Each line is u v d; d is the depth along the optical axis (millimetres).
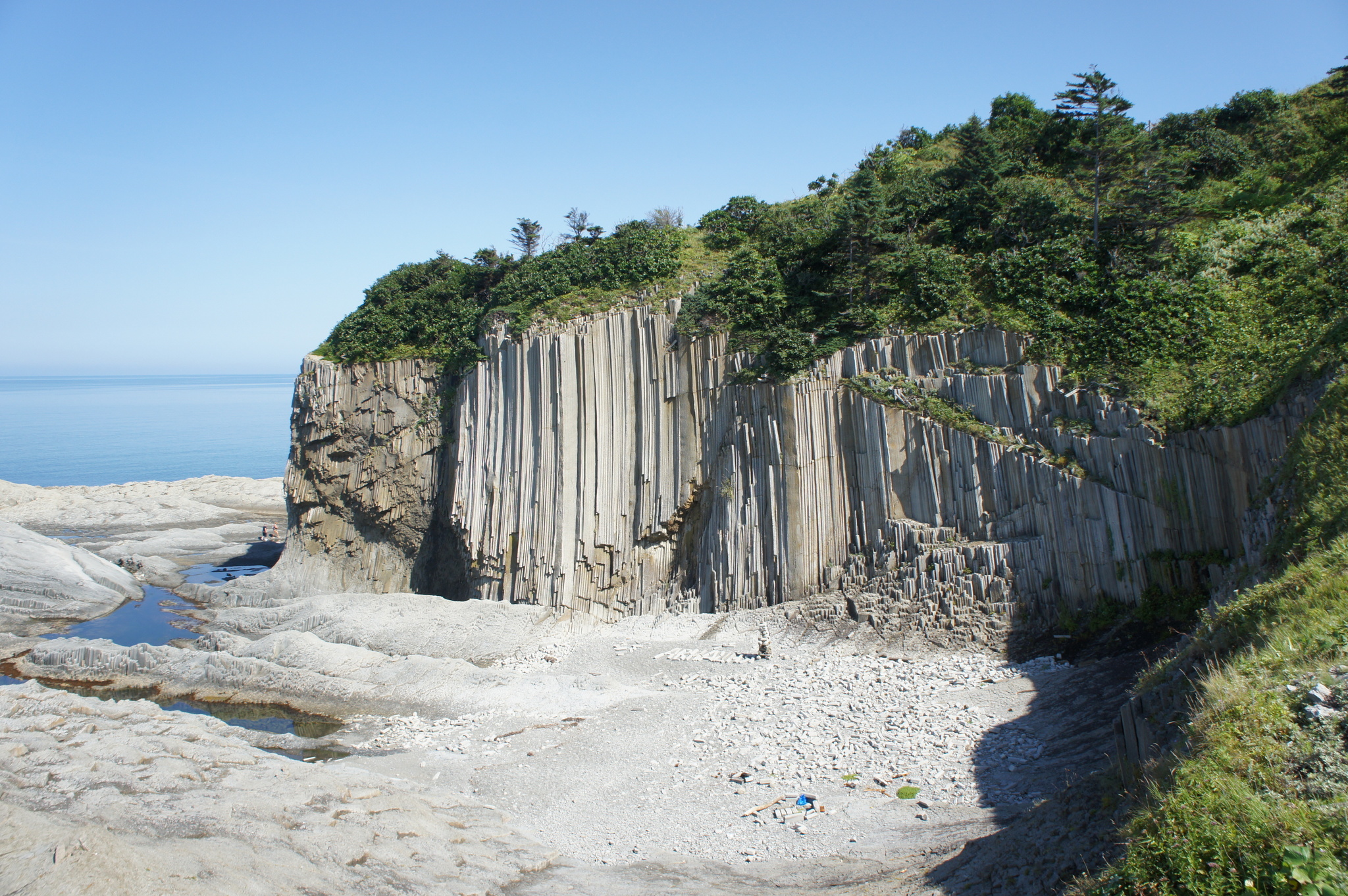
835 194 57844
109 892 15391
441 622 45125
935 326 38219
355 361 60344
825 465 39094
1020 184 42844
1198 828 10461
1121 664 27516
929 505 35969
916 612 33938
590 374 47438
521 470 49188
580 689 35219
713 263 51625
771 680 33000
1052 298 36844
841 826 20766
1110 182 38812
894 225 42969
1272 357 30078
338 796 23672
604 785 25734
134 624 54844
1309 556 16938
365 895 17969
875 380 38469
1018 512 33281
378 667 39688
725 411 43125
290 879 18016
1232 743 11500
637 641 40719
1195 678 14609
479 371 52219
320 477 61406
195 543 81125
